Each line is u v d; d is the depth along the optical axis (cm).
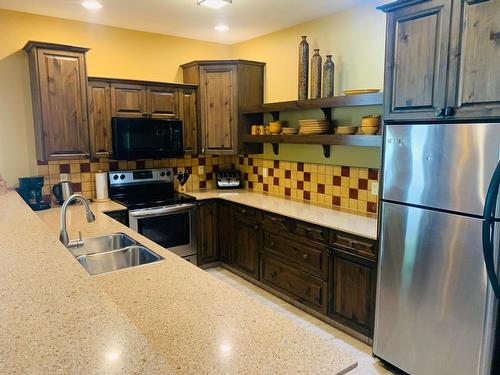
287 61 396
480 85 189
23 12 342
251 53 443
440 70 205
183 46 436
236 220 396
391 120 234
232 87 412
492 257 185
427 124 213
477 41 189
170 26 388
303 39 342
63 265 147
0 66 339
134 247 232
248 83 418
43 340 93
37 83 322
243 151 425
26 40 347
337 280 288
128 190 408
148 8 330
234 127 417
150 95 391
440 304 214
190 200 400
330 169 354
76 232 259
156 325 131
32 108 355
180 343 120
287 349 118
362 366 250
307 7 325
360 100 283
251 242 378
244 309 144
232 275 407
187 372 105
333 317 295
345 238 276
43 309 110
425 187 215
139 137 376
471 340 202
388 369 247
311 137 327
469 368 204
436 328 217
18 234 192
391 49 231
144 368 83
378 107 307
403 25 223
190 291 160
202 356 113
